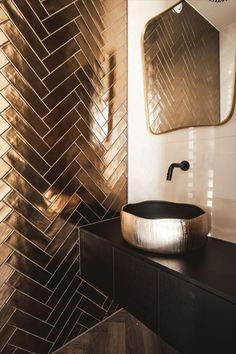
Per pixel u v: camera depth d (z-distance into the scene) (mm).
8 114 1103
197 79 1204
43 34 1203
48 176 1260
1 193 1099
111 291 1141
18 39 1117
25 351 1215
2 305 1129
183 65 1273
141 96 1550
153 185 1495
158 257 930
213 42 1127
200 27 1184
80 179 1406
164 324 865
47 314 1296
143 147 1555
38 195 1226
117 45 1571
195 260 908
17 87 1126
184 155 1297
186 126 1267
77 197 1396
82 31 1369
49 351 1314
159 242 934
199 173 1224
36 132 1204
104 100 1511
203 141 1197
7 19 1078
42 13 1194
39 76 1201
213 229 1175
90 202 1464
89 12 1398
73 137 1357
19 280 1178
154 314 904
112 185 1590
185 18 1258
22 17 1125
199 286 735
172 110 1344
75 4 1327
